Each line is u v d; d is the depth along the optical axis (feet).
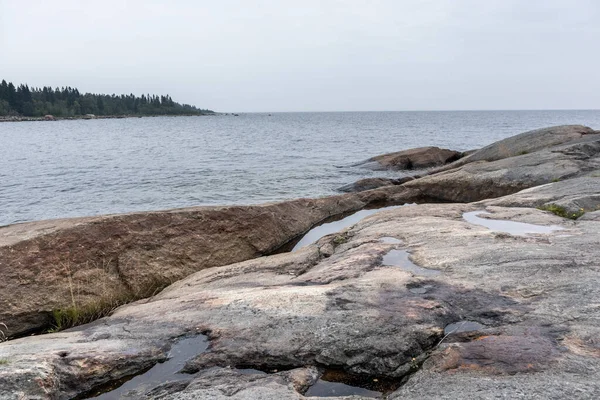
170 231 34.27
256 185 83.56
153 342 17.87
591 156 61.00
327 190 78.33
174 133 296.10
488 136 243.81
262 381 14.60
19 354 16.57
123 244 31.42
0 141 212.64
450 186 64.75
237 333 17.95
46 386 14.47
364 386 14.82
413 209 40.22
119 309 25.72
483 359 14.52
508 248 25.44
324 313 18.72
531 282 20.56
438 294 19.99
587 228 29.68
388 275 22.70
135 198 72.59
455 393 12.84
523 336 15.75
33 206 67.15
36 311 26.25
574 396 12.09
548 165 58.54
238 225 38.81
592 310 17.26
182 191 78.23
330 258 28.55
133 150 159.53
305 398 13.37
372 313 18.33
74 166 111.04
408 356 15.72
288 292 21.42
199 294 23.34
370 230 33.50
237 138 236.84
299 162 119.65
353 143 194.90
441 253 25.76
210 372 15.67
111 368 16.22
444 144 187.11
